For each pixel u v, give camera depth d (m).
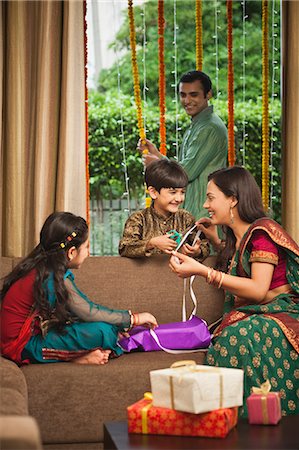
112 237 7.50
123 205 7.70
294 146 4.46
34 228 4.22
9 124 4.22
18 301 3.05
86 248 3.19
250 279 3.14
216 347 2.95
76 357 3.03
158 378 2.17
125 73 9.02
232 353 2.91
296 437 2.10
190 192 4.78
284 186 4.52
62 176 4.23
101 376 2.91
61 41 4.30
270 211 4.88
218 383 2.12
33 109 4.27
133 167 7.93
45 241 3.12
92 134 7.92
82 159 4.33
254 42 9.20
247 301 3.26
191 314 3.53
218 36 9.22
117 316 3.07
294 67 4.50
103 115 7.95
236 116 7.81
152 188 3.65
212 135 4.78
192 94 4.85
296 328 3.03
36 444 1.38
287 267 3.21
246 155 7.81
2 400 2.31
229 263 3.41
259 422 2.22
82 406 2.90
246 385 2.88
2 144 4.23
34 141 4.26
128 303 3.50
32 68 4.29
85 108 4.39
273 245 3.18
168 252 3.44
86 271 3.52
